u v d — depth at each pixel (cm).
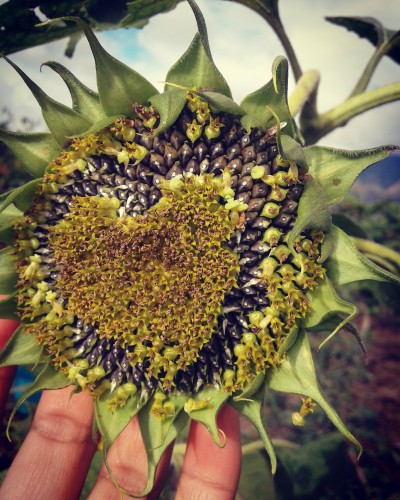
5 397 16
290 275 11
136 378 12
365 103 16
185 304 11
